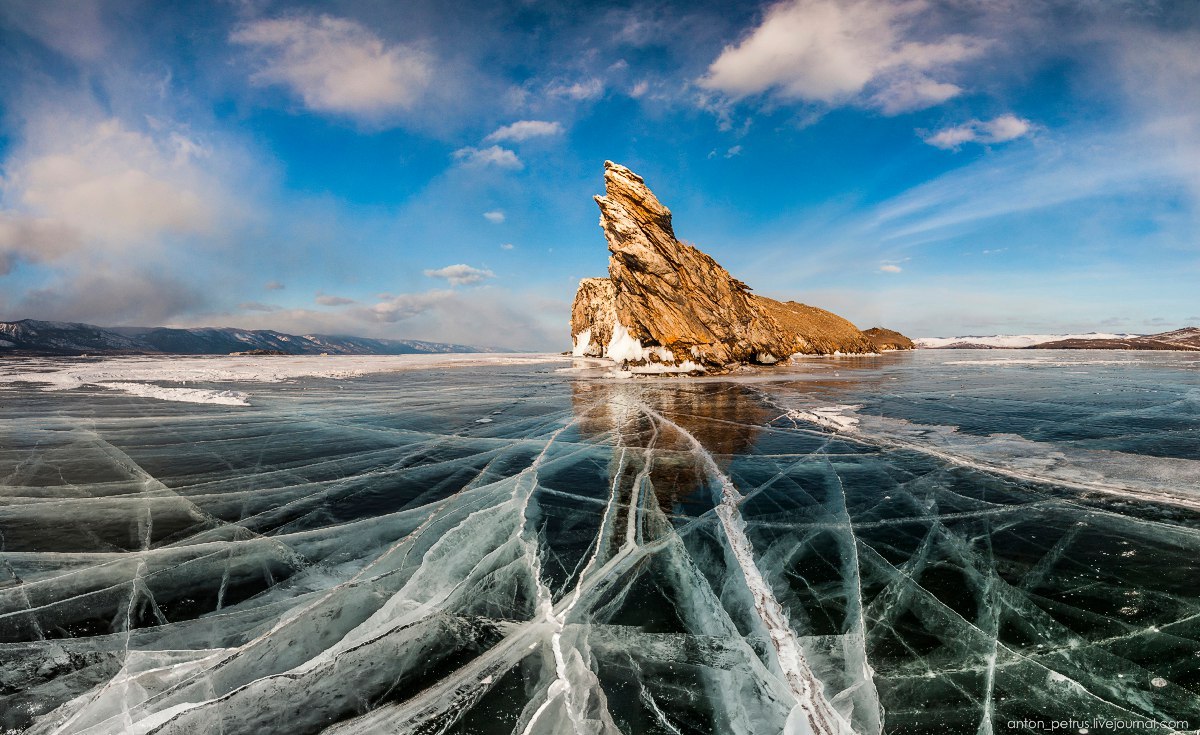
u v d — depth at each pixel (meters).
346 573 5.32
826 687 3.55
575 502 7.49
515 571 5.30
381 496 7.81
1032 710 3.26
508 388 23.05
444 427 13.32
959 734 3.09
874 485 8.12
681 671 3.71
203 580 5.16
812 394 19.95
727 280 39.84
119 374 29.39
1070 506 6.95
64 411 15.55
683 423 13.73
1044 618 4.28
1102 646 3.88
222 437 12.08
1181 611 4.30
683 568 5.35
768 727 3.18
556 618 4.41
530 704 3.36
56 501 7.59
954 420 13.67
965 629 4.17
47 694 3.54
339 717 3.26
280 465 9.60
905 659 3.82
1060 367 35.09
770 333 43.34
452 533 6.34
